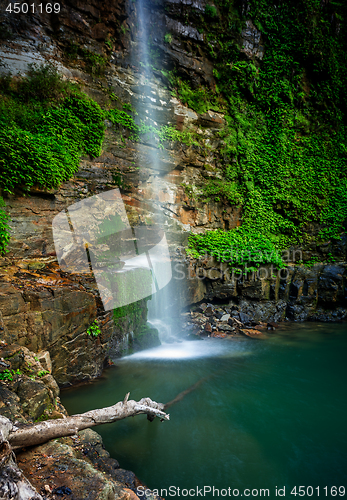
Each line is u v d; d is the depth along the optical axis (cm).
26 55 1002
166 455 446
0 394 380
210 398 646
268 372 810
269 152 1605
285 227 1594
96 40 1191
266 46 1620
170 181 1380
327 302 1492
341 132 1652
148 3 1327
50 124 987
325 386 724
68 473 284
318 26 1603
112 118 1171
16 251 789
